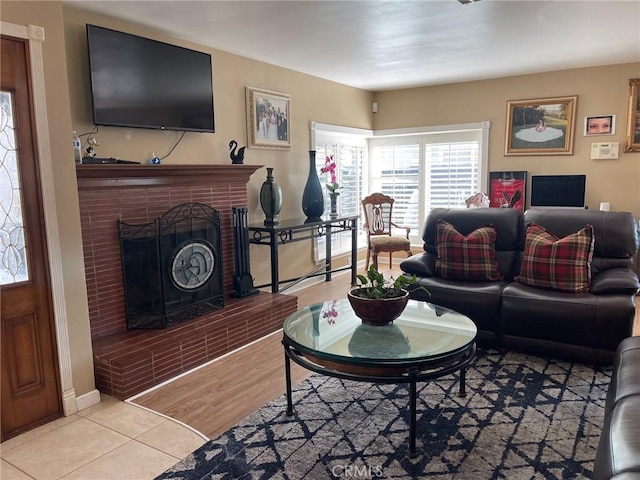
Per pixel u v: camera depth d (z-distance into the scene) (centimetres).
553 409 242
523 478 187
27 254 231
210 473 196
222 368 306
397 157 637
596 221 338
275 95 462
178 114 352
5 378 225
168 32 349
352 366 204
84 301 256
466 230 378
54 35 234
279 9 301
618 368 193
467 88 568
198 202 358
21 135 225
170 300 333
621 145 492
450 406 247
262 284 462
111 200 299
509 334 312
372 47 398
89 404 258
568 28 352
